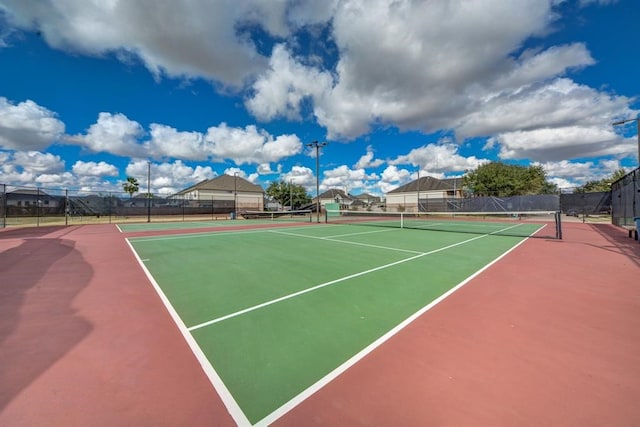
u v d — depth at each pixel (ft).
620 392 7.41
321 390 7.64
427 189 177.47
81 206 96.78
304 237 42.47
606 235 42.96
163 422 6.55
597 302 14.10
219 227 64.08
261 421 6.57
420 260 24.75
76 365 8.84
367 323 11.85
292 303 14.24
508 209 101.71
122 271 21.11
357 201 238.07
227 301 14.60
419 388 7.68
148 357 9.30
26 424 6.46
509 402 7.11
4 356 9.34
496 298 14.82
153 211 114.21
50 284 17.74
